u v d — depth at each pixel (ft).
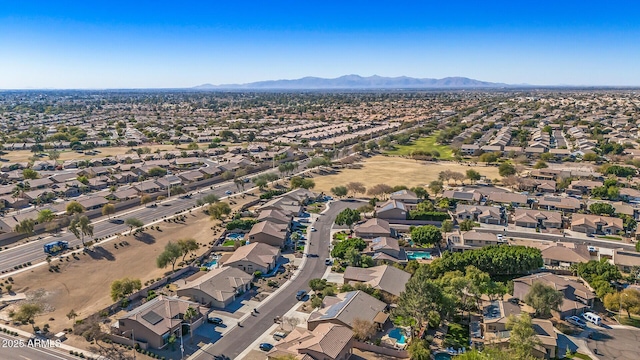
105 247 485.56
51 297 386.73
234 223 553.23
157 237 529.45
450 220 556.92
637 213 597.11
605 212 583.99
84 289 405.59
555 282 381.19
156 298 363.56
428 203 620.90
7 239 513.45
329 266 458.50
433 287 339.98
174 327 327.47
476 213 590.14
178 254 443.32
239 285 397.39
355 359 304.91
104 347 315.58
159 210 633.61
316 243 520.01
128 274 437.17
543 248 478.59
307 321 337.31
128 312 348.18
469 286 364.38
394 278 399.65
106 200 646.33
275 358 280.10
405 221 581.12
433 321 334.24
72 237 521.65
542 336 311.27
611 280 400.67
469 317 358.23
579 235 540.11
